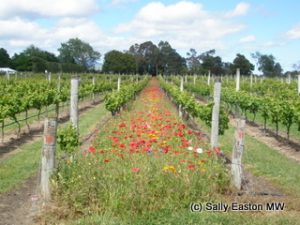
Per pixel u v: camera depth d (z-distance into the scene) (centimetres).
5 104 1348
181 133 1052
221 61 8800
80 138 1352
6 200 751
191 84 3750
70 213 650
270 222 618
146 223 603
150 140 954
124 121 1536
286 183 878
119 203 643
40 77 4819
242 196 741
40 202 711
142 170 720
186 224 602
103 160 793
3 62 9600
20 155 1126
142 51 11731
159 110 1944
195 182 709
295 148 1318
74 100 949
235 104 2188
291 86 3148
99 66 12662
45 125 709
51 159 709
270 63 7225
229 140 1407
